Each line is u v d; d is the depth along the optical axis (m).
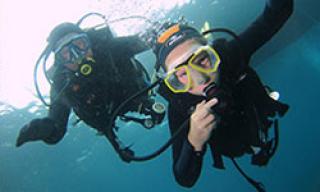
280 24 0.93
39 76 2.89
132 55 1.48
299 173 7.95
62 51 1.39
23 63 2.77
